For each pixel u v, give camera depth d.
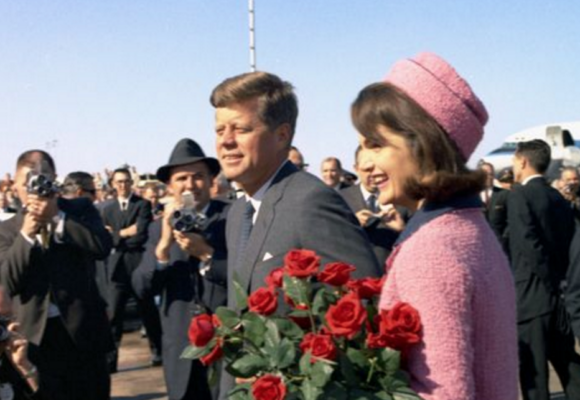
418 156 1.60
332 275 1.80
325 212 2.62
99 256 4.34
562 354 5.55
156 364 8.59
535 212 5.49
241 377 1.76
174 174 4.39
